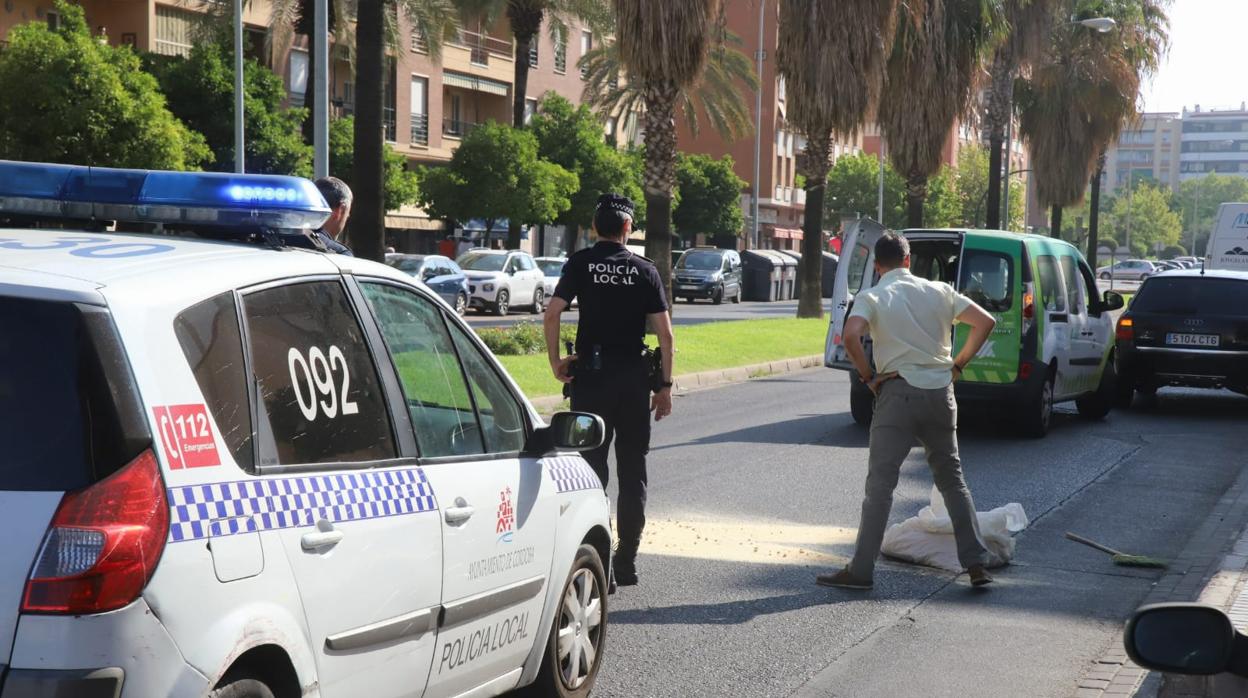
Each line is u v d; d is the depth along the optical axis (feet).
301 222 17.88
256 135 152.05
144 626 12.91
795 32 131.44
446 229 229.04
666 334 31.27
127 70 126.41
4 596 12.50
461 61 231.50
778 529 40.40
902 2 135.13
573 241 264.31
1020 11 174.19
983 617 31.01
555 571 21.89
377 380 17.56
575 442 21.75
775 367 100.73
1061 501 46.75
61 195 17.58
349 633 15.93
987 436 63.82
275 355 15.61
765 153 365.61
